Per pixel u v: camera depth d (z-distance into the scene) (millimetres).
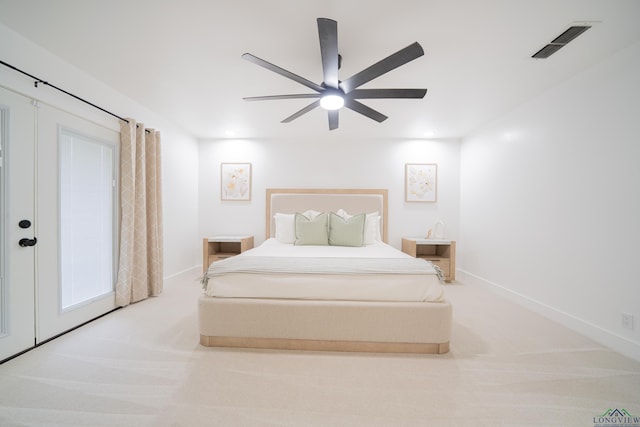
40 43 1953
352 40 1882
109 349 1983
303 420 1343
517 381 1650
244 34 1841
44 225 2068
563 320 2471
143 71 2344
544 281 2713
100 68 2301
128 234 2830
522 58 2098
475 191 3949
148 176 3152
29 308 1963
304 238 3475
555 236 2586
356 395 1522
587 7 1564
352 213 4312
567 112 2453
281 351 1986
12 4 1562
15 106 1860
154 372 1711
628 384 1622
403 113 3285
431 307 1951
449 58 2100
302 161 4449
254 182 4477
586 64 2189
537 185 2805
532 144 2871
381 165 4410
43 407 1399
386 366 1804
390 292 2016
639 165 1910
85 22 1729
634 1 1519
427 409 1419
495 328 2396
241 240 3973
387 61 1598
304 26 1755
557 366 1811
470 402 1471
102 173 2623
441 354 1959
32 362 1804
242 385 1599
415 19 1673
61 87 2166
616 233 2049
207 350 1985
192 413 1376
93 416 1346
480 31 1780
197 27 1772
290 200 4336
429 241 3914
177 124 3838
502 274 3355
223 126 3875
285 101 2959
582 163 2316
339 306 1971
